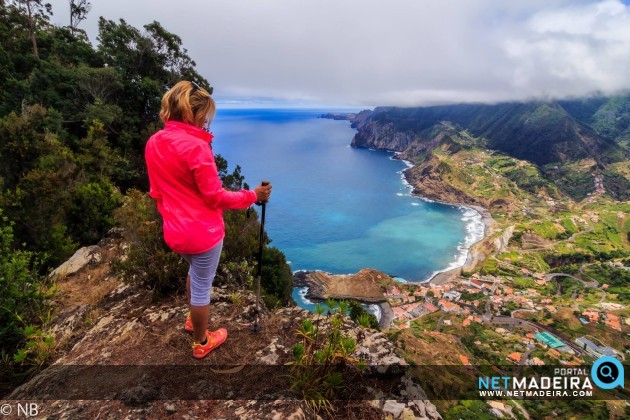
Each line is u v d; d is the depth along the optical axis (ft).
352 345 9.77
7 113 92.79
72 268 22.25
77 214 37.73
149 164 8.50
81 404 8.95
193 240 8.43
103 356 10.90
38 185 33.76
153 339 11.61
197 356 10.39
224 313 13.15
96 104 103.55
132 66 134.82
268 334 11.78
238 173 83.25
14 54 118.21
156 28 136.05
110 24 139.74
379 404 9.32
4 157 39.11
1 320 13.71
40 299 15.96
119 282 18.29
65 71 112.98
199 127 8.50
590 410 172.24
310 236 535.19
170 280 15.46
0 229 17.42
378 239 536.83
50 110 88.12
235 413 8.48
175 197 8.34
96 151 68.80
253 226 21.85
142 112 128.47
